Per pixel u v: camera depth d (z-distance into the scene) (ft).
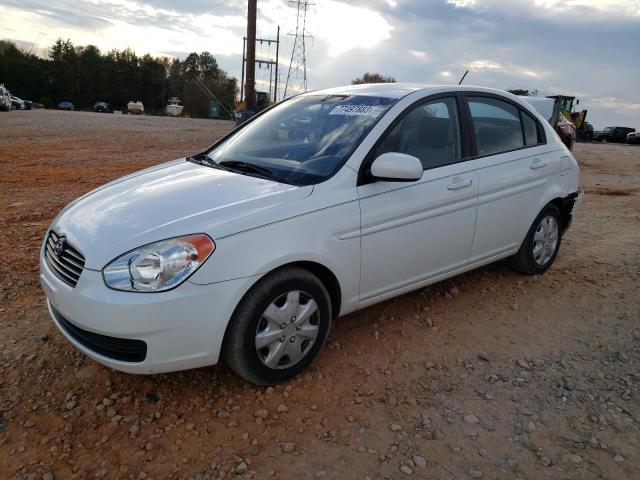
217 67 349.00
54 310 10.55
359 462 8.64
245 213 9.66
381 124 11.76
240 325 9.53
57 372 10.71
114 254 9.03
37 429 9.17
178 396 10.14
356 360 11.51
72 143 54.29
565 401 10.30
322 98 13.92
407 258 12.08
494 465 8.64
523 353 12.03
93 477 8.23
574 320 13.65
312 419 9.64
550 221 16.07
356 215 10.85
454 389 10.61
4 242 18.24
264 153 12.49
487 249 14.12
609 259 18.15
